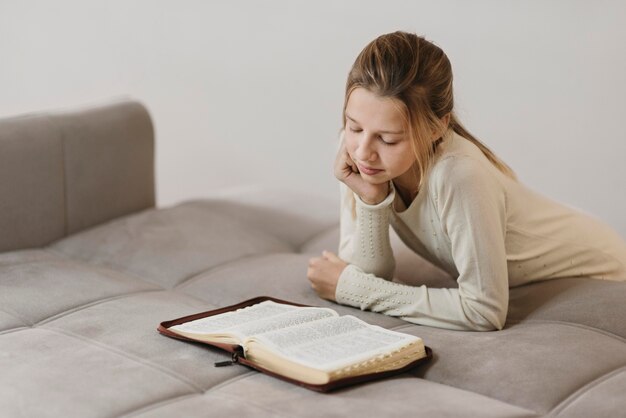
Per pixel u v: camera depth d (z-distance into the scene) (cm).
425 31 296
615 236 209
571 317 181
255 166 343
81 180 254
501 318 175
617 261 203
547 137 284
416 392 148
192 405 143
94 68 366
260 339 158
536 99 283
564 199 285
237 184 349
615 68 268
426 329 178
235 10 331
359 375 151
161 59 352
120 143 265
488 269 172
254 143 341
